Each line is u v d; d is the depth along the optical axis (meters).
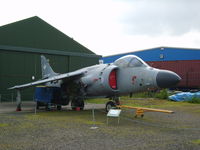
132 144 5.65
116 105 11.72
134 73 11.31
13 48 20.27
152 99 21.33
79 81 13.32
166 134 6.94
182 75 35.56
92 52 25.88
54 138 6.20
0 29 19.83
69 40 24.05
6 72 20.17
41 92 14.15
